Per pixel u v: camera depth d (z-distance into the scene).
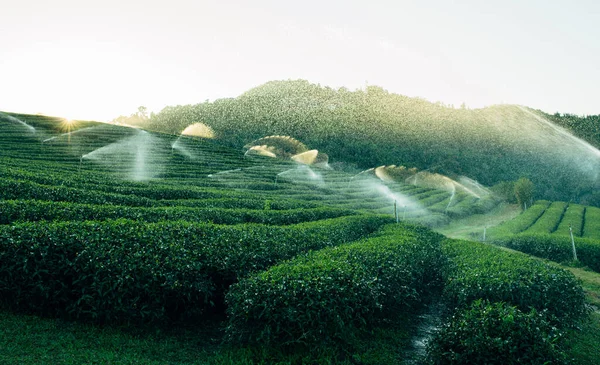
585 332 12.25
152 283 8.80
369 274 10.59
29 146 45.19
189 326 9.37
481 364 7.85
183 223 13.29
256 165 59.81
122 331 8.46
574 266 26.61
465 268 13.27
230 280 10.36
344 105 154.00
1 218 12.21
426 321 12.27
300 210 23.53
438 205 58.00
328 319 8.65
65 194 18.11
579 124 114.44
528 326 8.12
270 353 8.14
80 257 8.64
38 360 6.84
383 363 8.74
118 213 14.87
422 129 130.75
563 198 89.56
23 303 8.47
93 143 53.69
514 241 31.47
